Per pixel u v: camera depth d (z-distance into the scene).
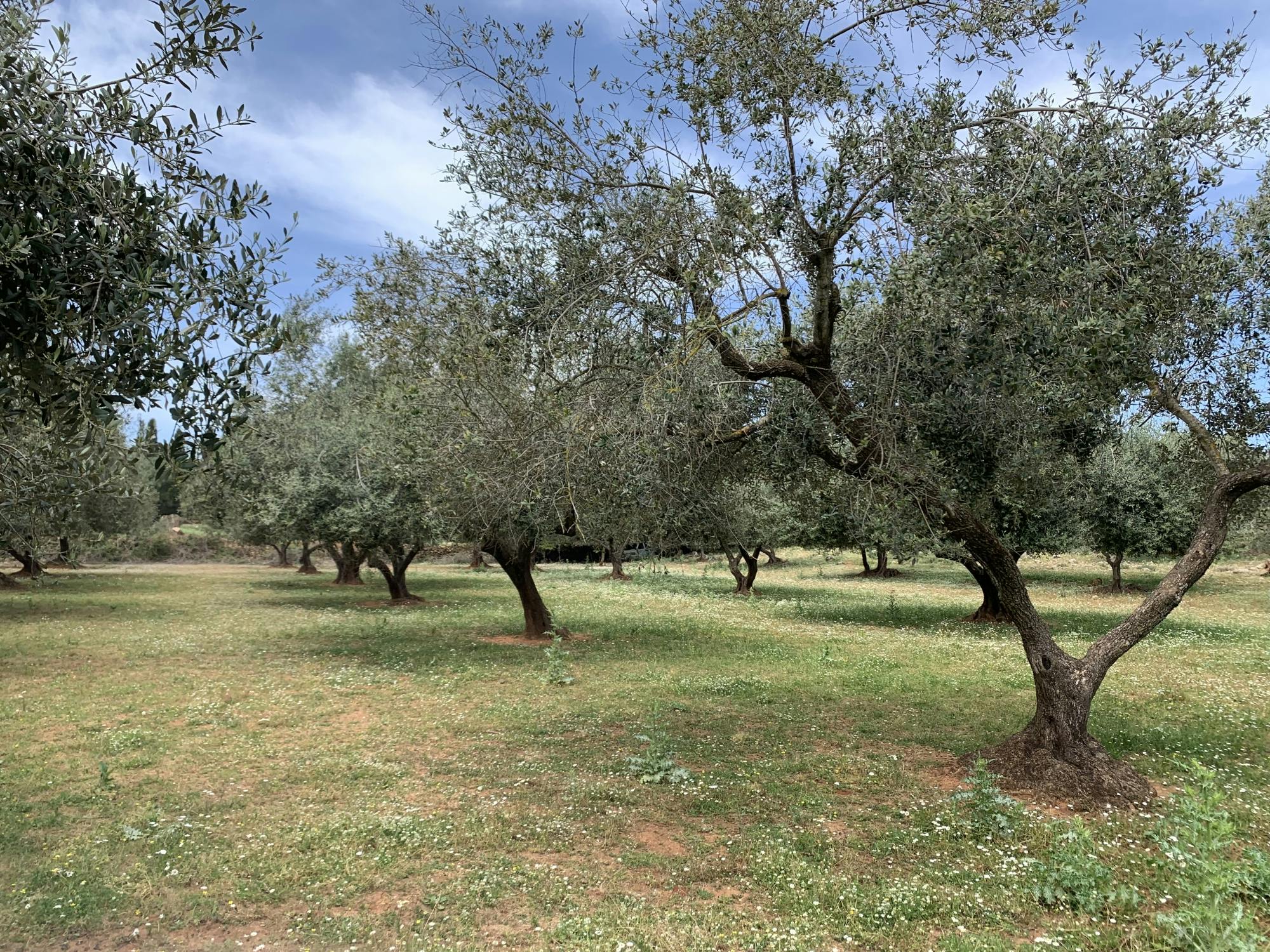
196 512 33.34
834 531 19.05
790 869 5.79
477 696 12.06
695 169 7.55
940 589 34.38
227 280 4.32
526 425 7.22
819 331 7.57
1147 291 6.02
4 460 4.44
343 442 20.92
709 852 6.13
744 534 22.53
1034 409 7.48
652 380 6.84
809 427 8.31
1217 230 7.06
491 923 5.04
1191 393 8.36
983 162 6.85
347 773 8.16
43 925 4.98
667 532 10.61
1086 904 5.12
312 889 5.49
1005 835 6.38
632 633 19.36
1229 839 5.09
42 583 32.25
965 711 10.91
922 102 7.14
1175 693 11.97
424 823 6.72
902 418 7.35
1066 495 17.67
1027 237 6.25
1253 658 15.48
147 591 31.78
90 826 6.72
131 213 4.02
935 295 6.39
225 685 12.80
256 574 42.78
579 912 5.18
